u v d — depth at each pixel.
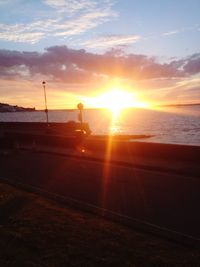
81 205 10.62
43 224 8.59
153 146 20.88
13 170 18.66
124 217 9.35
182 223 8.91
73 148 27.67
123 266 6.15
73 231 8.02
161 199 11.41
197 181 14.05
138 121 153.00
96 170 17.66
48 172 17.53
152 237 7.74
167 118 175.25
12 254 6.83
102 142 25.31
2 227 8.51
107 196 12.07
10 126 53.88
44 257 6.63
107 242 7.29
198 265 6.15
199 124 112.00
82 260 6.44
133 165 18.53
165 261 6.32
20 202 11.01
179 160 19.16
